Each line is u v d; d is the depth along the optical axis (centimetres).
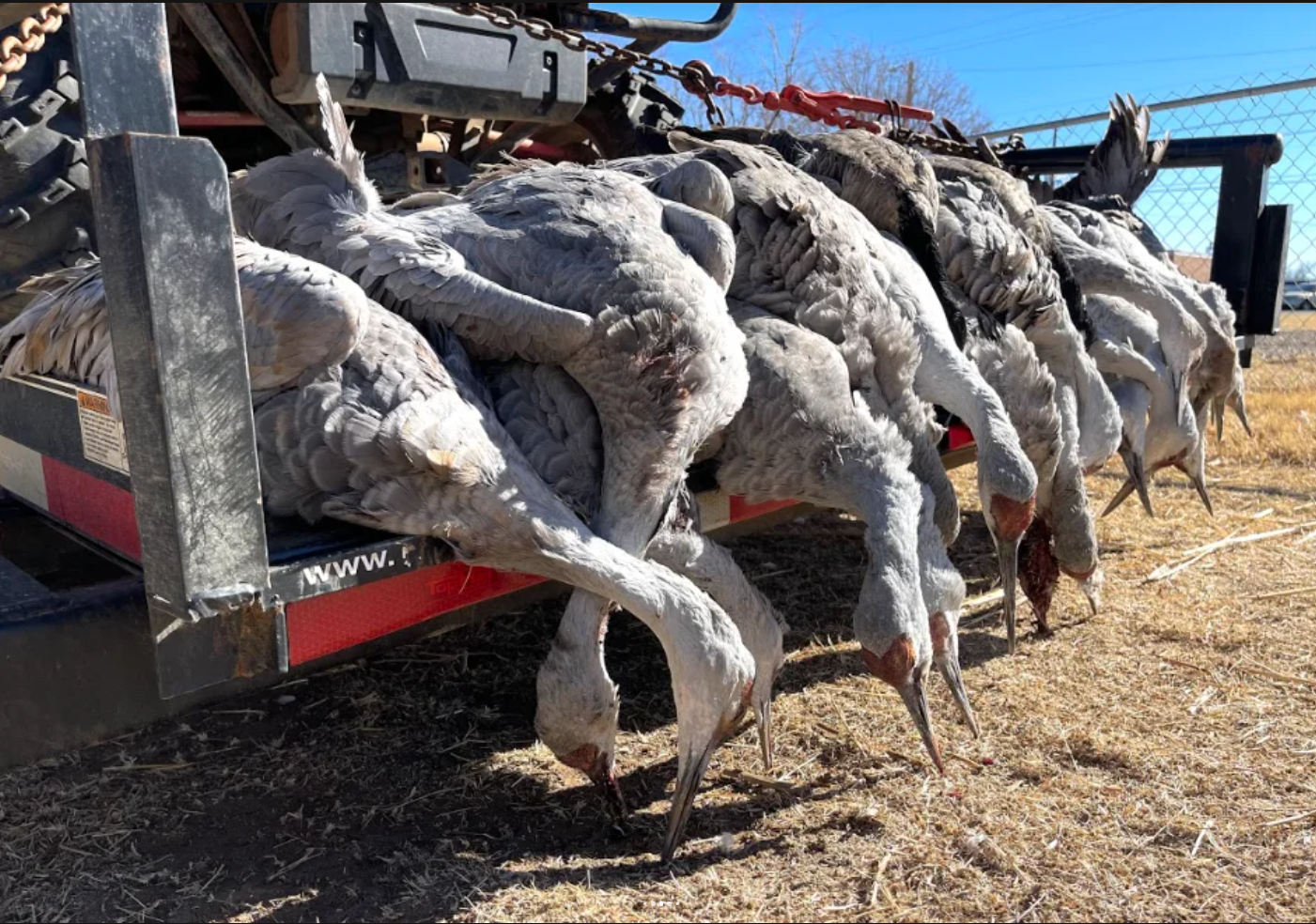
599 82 687
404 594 330
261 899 322
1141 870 337
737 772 404
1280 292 821
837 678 489
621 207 377
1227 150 826
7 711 273
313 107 545
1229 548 676
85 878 329
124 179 232
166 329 239
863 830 361
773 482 415
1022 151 973
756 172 441
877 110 679
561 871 336
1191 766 401
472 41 552
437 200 414
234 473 257
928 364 476
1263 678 482
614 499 350
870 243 468
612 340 341
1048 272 573
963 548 704
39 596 288
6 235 438
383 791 389
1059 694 468
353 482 308
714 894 324
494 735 433
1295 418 1036
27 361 357
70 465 345
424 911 315
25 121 432
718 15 695
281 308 290
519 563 328
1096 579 562
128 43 233
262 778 396
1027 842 352
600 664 355
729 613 389
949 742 424
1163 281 719
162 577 257
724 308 373
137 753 411
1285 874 335
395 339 317
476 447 315
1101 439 597
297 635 298
